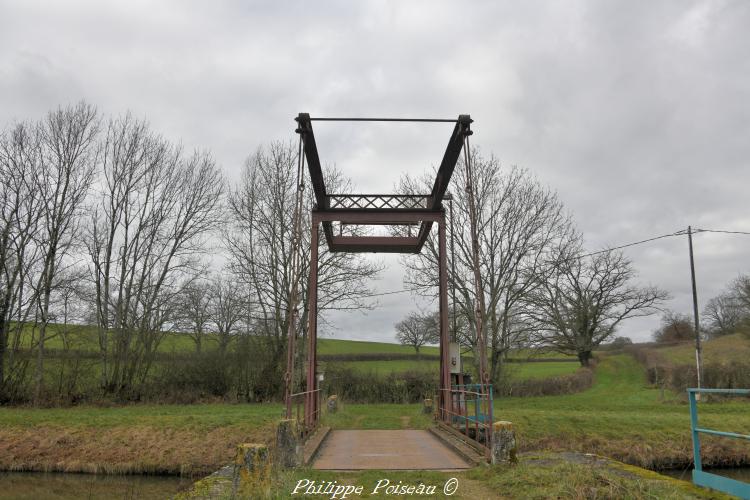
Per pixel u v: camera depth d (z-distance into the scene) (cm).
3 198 2719
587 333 3419
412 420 1822
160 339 3011
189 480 1427
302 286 2994
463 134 1135
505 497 670
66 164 2830
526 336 2992
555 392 3098
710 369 2727
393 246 1638
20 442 1666
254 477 632
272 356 3006
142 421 1819
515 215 2931
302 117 1143
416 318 3538
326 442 1187
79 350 2805
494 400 2798
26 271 2728
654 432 1617
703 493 629
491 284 2881
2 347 2617
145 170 3005
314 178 1352
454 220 2925
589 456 991
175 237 3042
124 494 1288
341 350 4059
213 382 2902
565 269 3164
